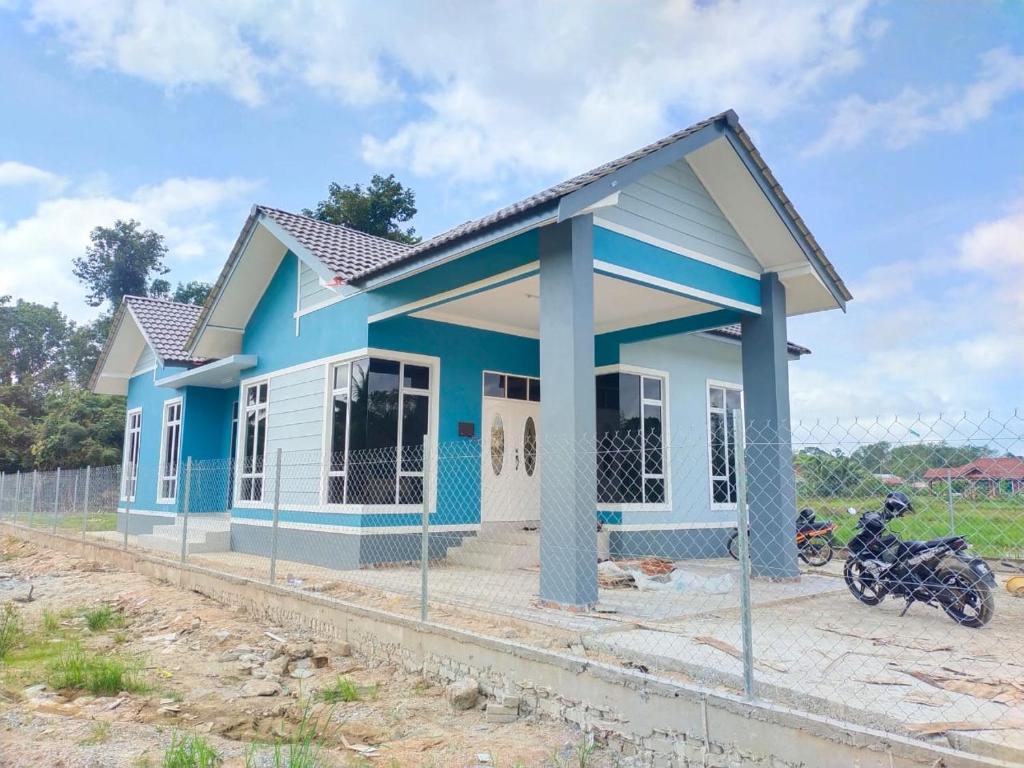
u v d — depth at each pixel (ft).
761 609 24.90
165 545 45.57
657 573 30.17
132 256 148.87
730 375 48.19
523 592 26.78
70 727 16.96
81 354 152.66
